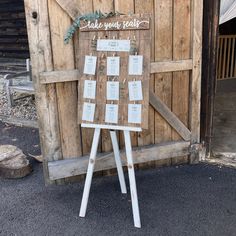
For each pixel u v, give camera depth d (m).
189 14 2.69
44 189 2.71
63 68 2.48
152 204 2.45
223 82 6.48
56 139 2.63
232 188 2.65
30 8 2.30
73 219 2.29
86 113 2.21
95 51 2.16
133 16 2.06
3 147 3.11
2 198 2.58
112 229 2.18
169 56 2.73
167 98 2.85
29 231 2.18
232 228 2.16
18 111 4.71
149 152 2.86
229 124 4.21
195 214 2.32
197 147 3.04
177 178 2.83
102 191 2.65
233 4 3.79
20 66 5.97
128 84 2.11
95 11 2.29
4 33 6.09
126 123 2.14
